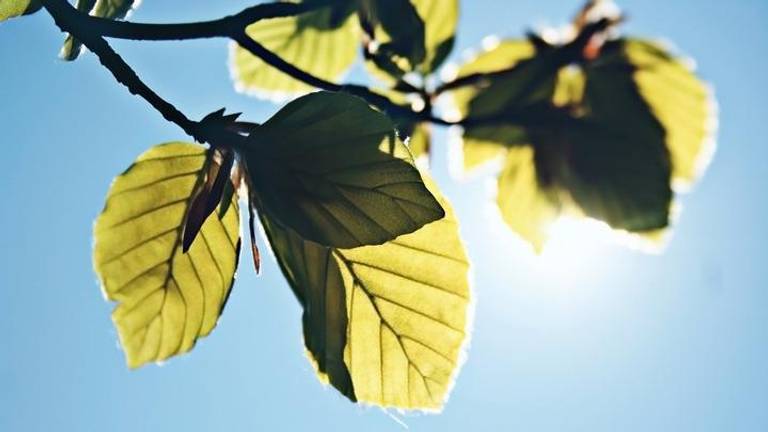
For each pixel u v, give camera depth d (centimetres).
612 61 49
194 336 39
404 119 45
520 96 48
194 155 38
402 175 36
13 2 36
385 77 45
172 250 39
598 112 49
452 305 39
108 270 39
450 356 39
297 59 49
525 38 49
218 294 39
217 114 36
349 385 38
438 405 39
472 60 49
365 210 35
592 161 49
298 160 36
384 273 39
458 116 49
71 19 36
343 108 36
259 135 36
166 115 36
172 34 37
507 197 50
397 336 39
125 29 36
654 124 49
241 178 38
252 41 38
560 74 49
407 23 44
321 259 38
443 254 39
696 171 49
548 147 49
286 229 37
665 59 49
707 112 49
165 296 39
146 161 38
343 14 47
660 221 49
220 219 38
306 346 38
